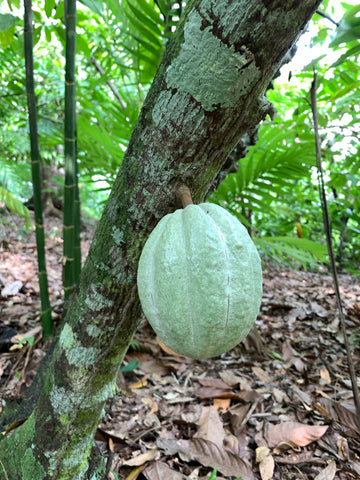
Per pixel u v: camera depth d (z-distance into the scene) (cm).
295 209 230
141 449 67
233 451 69
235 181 103
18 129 199
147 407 80
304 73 93
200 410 80
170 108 32
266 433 73
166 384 90
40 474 47
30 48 67
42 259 83
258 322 134
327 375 97
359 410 56
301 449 71
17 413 64
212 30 28
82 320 41
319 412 81
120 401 81
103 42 113
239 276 31
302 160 98
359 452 70
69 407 44
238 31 28
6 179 132
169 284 31
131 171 36
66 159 71
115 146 98
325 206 57
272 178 103
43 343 90
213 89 30
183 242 31
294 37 29
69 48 64
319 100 92
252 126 35
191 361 102
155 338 109
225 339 31
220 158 36
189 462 66
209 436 70
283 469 66
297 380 95
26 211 92
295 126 96
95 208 301
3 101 132
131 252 38
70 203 73
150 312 33
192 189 37
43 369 64
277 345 116
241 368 100
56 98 162
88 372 43
